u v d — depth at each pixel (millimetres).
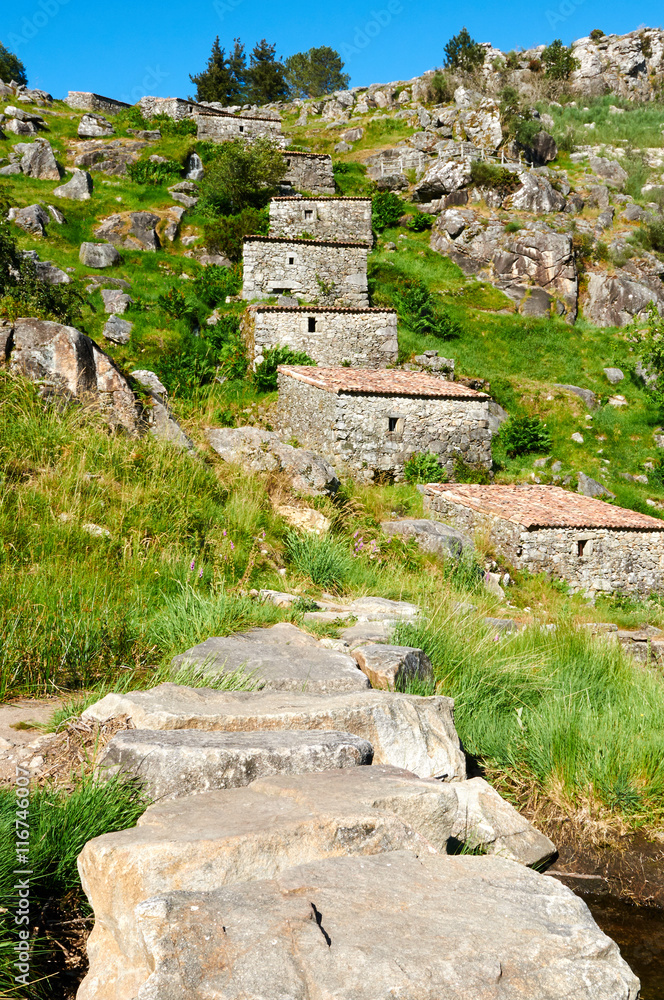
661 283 39688
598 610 15836
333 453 22672
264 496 11062
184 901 2027
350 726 3965
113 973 2230
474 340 33938
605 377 32781
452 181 42406
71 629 4934
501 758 5129
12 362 10070
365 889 2238
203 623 5836
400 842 2674
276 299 32438
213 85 73312
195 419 13859
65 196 37938
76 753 3529
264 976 1785
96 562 6609
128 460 9078
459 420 23953
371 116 56969
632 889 3766
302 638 5934
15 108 44875
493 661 6477
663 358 31594
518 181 42500
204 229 37094
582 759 4863
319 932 1950
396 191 44844
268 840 2488
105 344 27047
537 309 36938
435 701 4613
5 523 6730
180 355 27125
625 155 52438
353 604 8102
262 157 40594
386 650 5695
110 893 2404
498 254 38688
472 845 3609
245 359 28469
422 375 26359
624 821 4438
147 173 41500
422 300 34156
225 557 8070
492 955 1936
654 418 29922
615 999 1942
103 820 2930
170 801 3049
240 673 4715
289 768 3303
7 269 19531
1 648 4559
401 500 20609
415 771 4039
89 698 4172
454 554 14516
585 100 64062
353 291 33531
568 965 1981
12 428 8688
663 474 26797
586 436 28516
